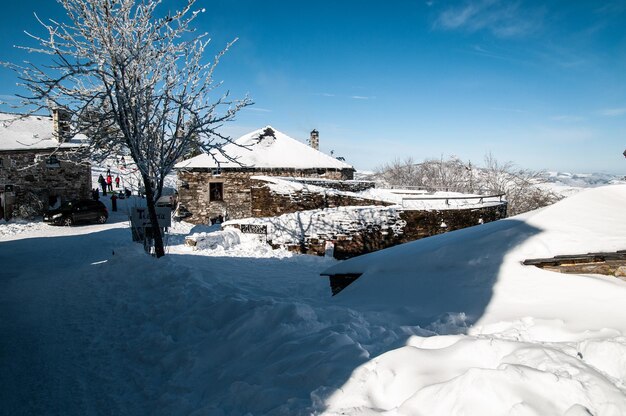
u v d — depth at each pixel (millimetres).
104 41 9359
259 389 3494
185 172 22844
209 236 14531
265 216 18484
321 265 12695
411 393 2990
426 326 4574
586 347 3186
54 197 24000
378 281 6805
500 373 2654
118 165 11078
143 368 4734
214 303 6051
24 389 4336
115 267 9844
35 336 5914
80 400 4059
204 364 4449
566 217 6074
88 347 5465
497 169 36156
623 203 6359
